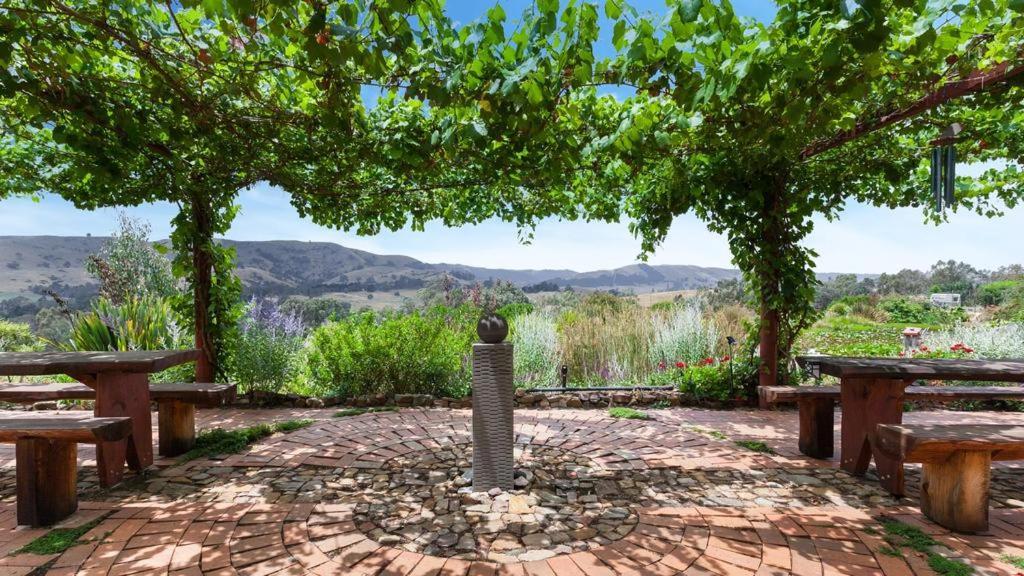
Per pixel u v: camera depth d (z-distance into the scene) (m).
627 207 6.07
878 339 11.07
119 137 3.35
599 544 2.40
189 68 3.29
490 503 2.86
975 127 4.55
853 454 3.37
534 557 2.27
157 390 3.66
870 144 4.79
